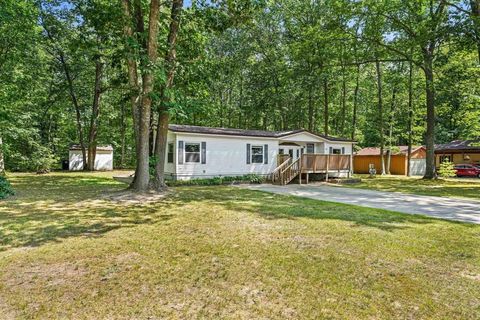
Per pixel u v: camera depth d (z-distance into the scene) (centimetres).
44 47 1981
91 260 426
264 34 2405
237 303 310
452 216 745
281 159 1823
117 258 434
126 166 3094
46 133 2644
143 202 901
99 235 547
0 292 331
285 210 794
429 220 692
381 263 419
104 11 1170
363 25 1719
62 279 364
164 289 340
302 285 351
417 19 1650
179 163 1505
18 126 1911
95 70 2303
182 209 799
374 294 330
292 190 1302
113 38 1230
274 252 461
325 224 638
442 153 2789
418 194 1206
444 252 466
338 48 1859
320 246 489
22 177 1717
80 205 841
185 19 1208
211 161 1595
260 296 324
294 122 2762
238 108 2855
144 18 1287
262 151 1767
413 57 1802
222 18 1166
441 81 1745
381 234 562
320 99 2570
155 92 1042
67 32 1983
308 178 1714
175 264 412
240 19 1164
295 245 495
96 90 2306
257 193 1161
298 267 403
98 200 926
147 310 295
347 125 3008
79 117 2347
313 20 2170
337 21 1725
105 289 339
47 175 1877
